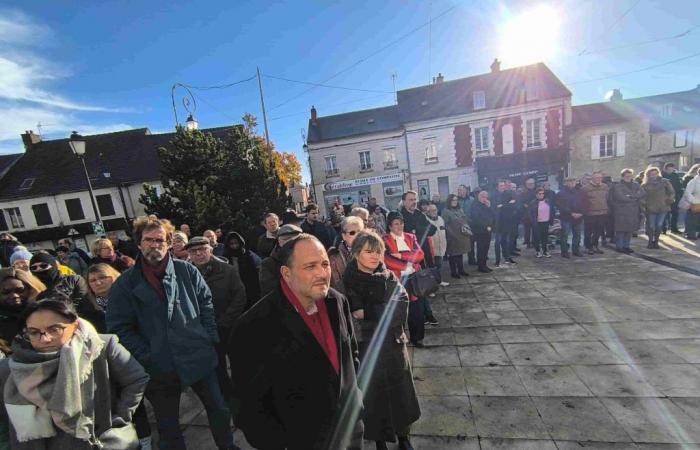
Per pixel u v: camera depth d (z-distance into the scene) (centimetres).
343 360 161
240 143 1290
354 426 163
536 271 606
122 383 176
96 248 377
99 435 161
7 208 1986
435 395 282
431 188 2275
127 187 1991
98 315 274
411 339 366
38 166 2136
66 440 151
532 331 377
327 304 165
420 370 324
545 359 317
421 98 2439
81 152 909
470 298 507
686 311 379
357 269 231
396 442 233
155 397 220
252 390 144
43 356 147
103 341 170
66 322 151
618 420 231
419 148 2264
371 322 221
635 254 639
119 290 220
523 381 287
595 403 250
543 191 704
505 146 2159
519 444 220
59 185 2022
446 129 2212
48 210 1997
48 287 279
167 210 1048
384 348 216
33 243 1994
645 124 2058
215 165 1196
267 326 148
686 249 633
